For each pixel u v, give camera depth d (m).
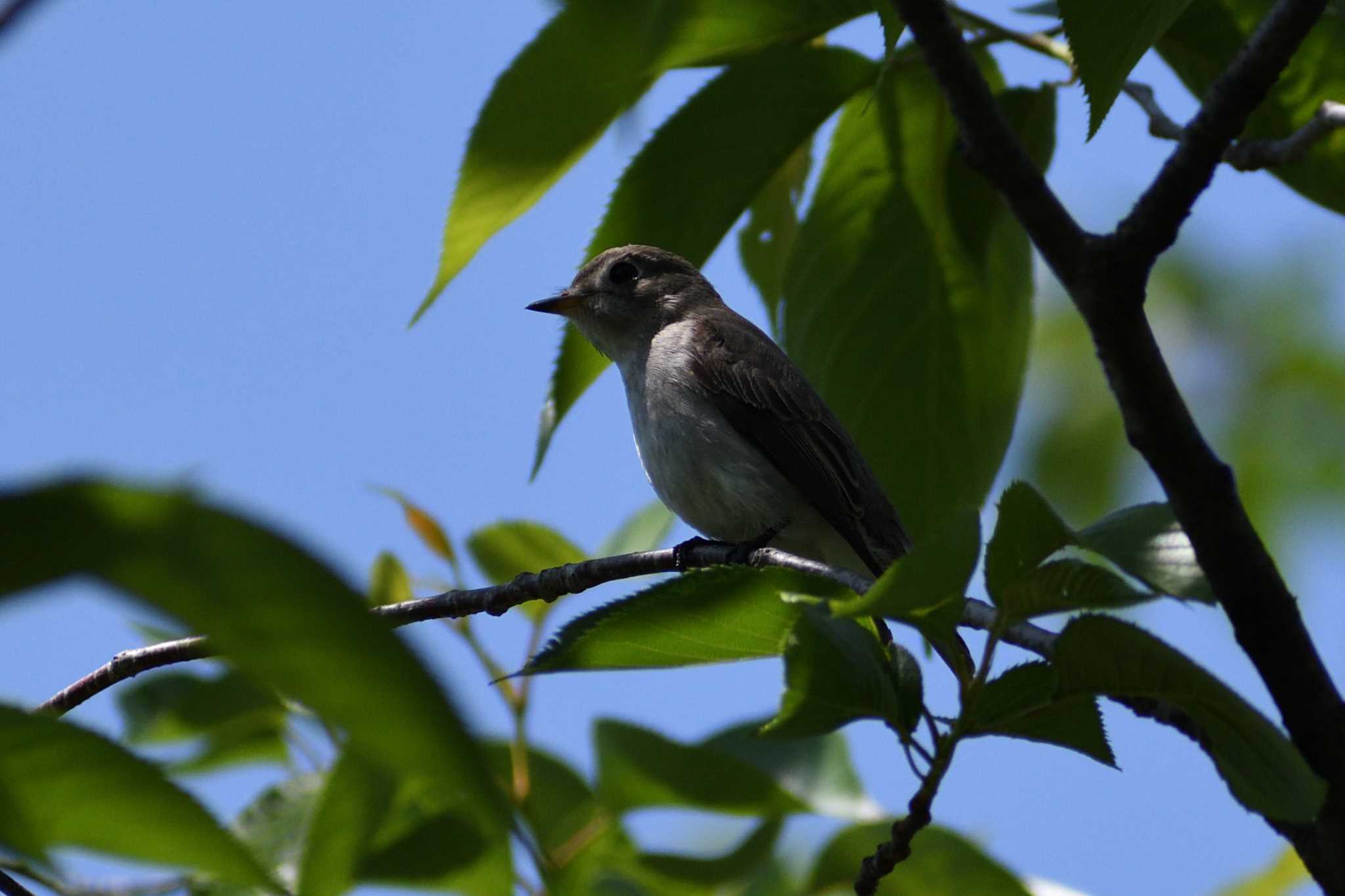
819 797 7.49
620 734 7.42
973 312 10.02
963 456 10.26
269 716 8.15
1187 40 8.80
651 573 8.58
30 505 2.25
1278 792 4.62
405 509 8.81
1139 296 5.68
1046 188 5.75
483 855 6.72
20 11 3.00
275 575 2.31
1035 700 5.17
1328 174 9.08
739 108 8.82
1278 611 5.74
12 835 3.57
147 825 3.61
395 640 2.35
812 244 9.90
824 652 5.41
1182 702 4.93
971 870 7.25
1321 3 5.32
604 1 8.01
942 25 5.68
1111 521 4.88
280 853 7.07
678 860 7.39
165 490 2.29
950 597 4.68
